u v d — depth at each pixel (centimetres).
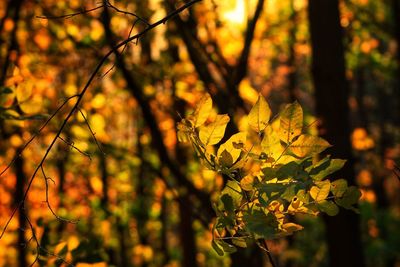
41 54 945
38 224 421
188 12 741
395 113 2897
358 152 2378
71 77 1027
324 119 808
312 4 824
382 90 2902
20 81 393
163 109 1031
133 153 894
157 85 1040
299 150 211
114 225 1645
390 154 2531
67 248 411
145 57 1020
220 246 216
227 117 216
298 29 1773
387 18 1750
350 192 211
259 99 211
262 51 2158
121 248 1933
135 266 2100
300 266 2117
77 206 1388
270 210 208
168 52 1030
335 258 833
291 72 2330
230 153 214
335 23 815
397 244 1552
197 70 729
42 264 406
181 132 219
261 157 212
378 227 1611
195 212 734
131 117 1603
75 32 901
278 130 211
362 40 1886
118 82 982
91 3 841
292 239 1917
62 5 853
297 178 207
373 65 1920
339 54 817
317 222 1792
